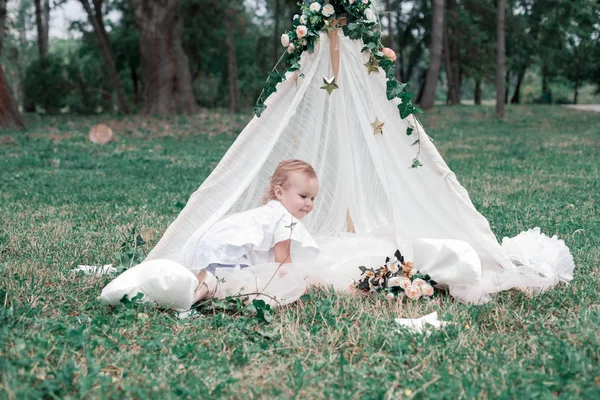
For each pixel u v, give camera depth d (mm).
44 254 5113
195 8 35344
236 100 31906
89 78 33438
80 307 3803
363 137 5012
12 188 8977
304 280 4082
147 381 2830
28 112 33719
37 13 34344
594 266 4680
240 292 3951
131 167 11836
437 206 4562
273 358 3121
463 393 2688
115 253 4664
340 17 4621
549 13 37406
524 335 3391
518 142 16547
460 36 39625
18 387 2652
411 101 4445
